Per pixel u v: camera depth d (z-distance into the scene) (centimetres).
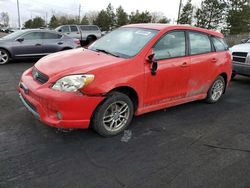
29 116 440
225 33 3616
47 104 336
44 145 353
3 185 273
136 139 388
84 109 343
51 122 338
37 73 375
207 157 352
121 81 365
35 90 345
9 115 443
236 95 672
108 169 311
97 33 2034
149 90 412
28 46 999
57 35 1085
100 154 341
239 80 866
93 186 280
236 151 372
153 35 428
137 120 455
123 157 338
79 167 311
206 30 527
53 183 281
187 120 475
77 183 283
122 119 398
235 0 3531
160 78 421
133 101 410
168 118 476
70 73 341
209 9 3597
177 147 373
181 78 461
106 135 383
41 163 314
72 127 346
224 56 557
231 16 3512
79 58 394
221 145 388
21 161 315
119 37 466
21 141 360
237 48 791
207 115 507
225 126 461
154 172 311
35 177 288
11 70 843
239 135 427
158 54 422
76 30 1948
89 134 389
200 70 497
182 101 489
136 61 389
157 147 370
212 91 562
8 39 969
